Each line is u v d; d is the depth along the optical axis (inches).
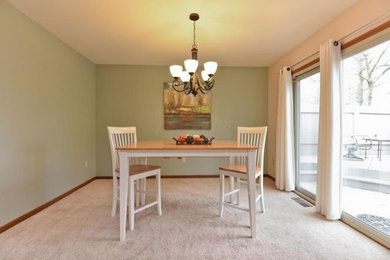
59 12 82.2
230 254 60.1
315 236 69.8
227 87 153.3
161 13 82.7
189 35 101.9
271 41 108.7
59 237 69.0
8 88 76.6
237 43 111.2
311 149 109.5
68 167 115.3
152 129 151.6
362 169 77.0
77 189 123.5
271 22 89.4
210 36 103.0
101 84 148.7
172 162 152.2
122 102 150.0
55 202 102.2
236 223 79.1
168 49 120.2
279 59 136.5
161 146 73.4
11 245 64.4
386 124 67.7
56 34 101.6
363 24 71.6
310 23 90.0
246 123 154.5
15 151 79.7
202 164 153.3
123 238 66.8
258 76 154.6
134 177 75.3
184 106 151.6
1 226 73.2
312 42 101.2
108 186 129.9
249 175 69.6
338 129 79.7
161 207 95.1
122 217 67.0
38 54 92.0
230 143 86.9
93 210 92.0
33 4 76.8
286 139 115.7
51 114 101.1
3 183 74.4
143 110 151.0
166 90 150.5
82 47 117.9
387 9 62.9
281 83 120.7
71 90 118.7
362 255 59.6
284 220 81.6
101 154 149.6
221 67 153.0
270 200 103.8
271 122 149.0
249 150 69.7
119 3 76.2
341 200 81.4
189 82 85.3
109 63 146.6
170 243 65.6
